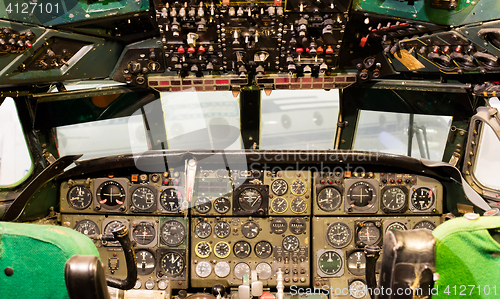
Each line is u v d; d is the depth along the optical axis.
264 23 1.25
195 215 1.28
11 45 1.14
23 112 1.35
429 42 1.29
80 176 1.29
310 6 1.21
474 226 0.55
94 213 1.29
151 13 1.25
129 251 0.80
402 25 1.26
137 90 1.49
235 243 1.28
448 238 0.55
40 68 1.26
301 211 1.28
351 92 1.57
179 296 1.22
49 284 0.55
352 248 1.28
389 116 1.89
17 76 1.22
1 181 1.62
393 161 1.26
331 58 1.38
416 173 1.30
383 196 1.29
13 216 1.19
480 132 1.35
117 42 1.38
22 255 0.54
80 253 0.53
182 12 1.19
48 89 1.38
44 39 1.20
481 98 1.36
